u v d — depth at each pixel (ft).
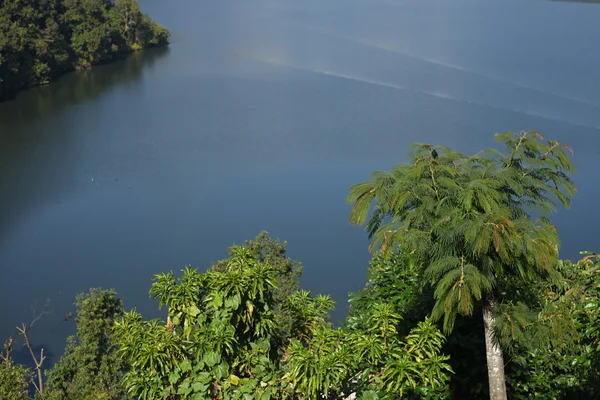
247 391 27.66
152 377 27.76
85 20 310.24
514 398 33.86
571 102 209.56
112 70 303.68
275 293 71.61
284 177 181.88
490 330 28.17
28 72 274.16
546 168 29.14
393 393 30.32
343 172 182.19
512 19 297.94
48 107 251.80
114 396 65.41
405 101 231.30
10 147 213.66
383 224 29.04
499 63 244.63
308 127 219.20
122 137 220.02
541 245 26.03
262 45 322.96
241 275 28.45
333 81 262.26
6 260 147.33
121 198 176.86
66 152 208.13
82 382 66.18
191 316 28.89
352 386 29.55
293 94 251.80
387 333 28.27
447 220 26.84
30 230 161.27
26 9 279.08
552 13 308.60
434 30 295.07
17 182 188.85
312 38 318.04
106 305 70.28
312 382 26.53
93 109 249.34
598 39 261.85
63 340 116.16
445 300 26.30
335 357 27.02
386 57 275.59
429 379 27.61
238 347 28.81
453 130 203.41
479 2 339.98
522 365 34.22
